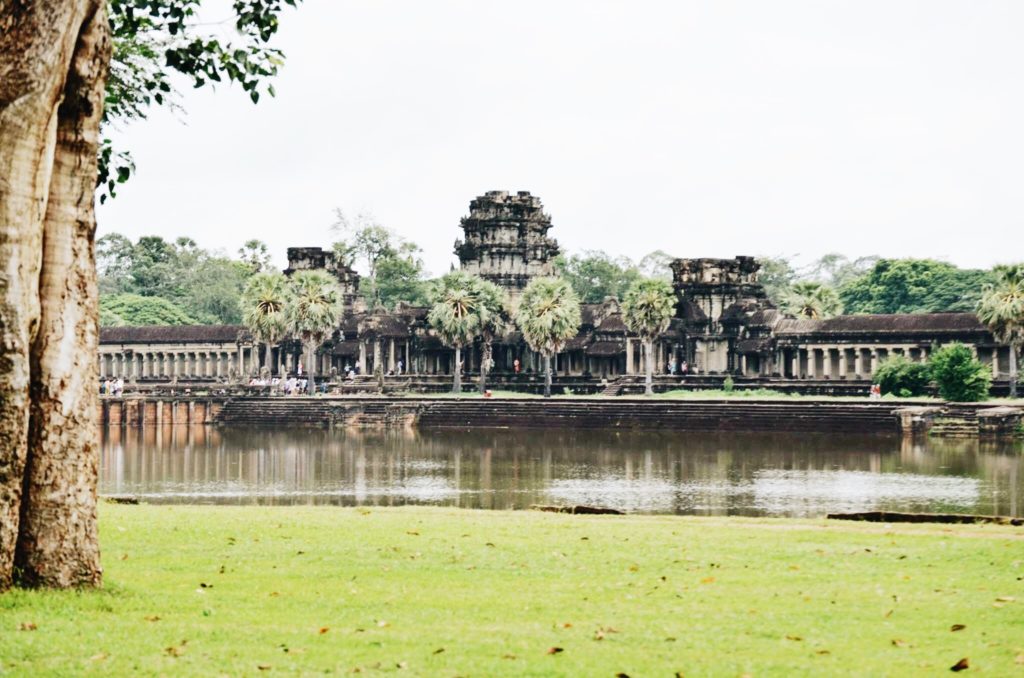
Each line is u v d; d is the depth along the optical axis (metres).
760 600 35.59
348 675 27.41
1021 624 32.88
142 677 27.09
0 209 32.28
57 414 34.03
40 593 33.25
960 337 197.75
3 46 32.50
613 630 31.62
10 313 32.56
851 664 28.91
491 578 38.69
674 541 45.75
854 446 141.25
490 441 156.75
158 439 164.88
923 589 37.25
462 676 27.41
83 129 34.44
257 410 196.38
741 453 134.38
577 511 60.53
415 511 58.44
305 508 60.03
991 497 92.69
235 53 46.81
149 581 37.62
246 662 28.31
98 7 34.31
